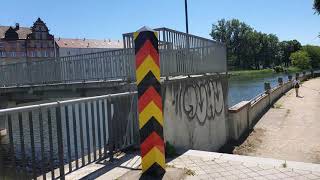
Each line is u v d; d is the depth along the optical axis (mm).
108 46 131750
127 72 11023
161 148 5695
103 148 6562
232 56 130375
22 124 4652
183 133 9750
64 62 17781
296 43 152875
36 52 99000
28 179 4809
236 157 6578
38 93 19203
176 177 5566
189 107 10359
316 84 49625
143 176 5594
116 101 6785
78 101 5645
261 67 141250
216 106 13383
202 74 12477
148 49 5609
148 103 5590
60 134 5211
